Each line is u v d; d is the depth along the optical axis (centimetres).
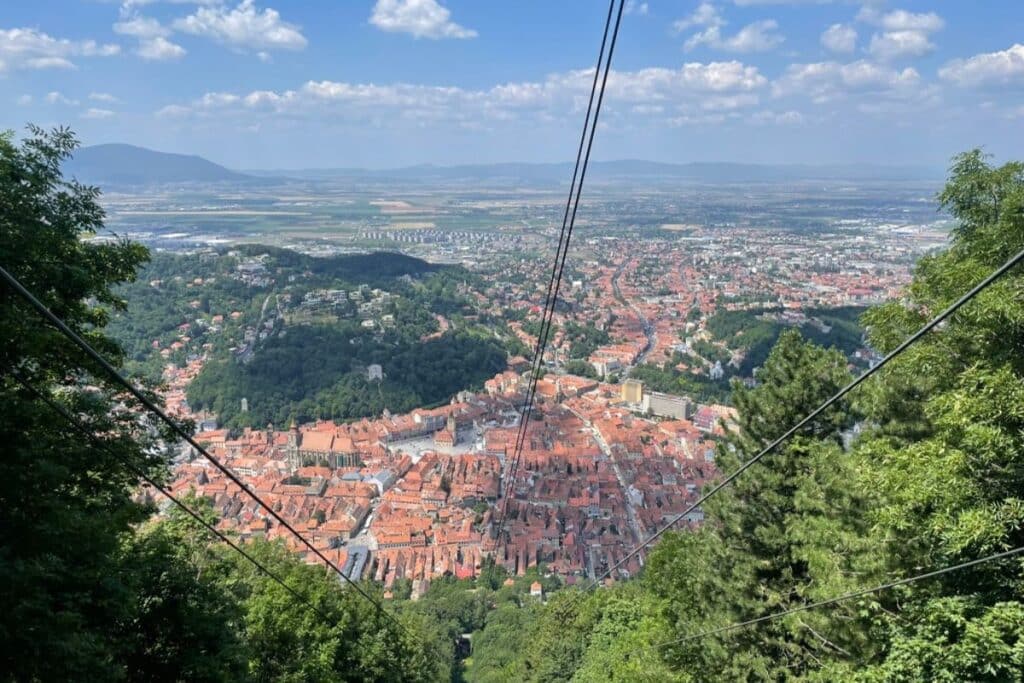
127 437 1461
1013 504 1059
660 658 2298
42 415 1194
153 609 1463
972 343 1241
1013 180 1358
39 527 1084
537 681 3403
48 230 1337
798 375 1983
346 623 2653
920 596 1289
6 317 1199
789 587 1920
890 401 1571
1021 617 1052
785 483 1953
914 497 1155
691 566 2336
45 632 1031
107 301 1520
